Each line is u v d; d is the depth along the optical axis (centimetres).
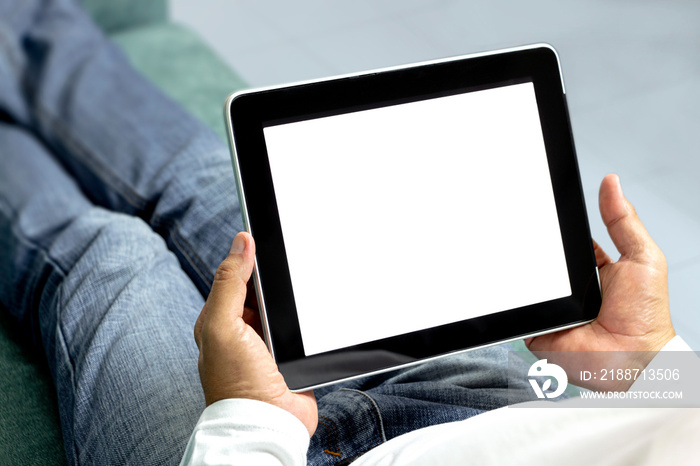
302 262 58
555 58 63
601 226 147
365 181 59
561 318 63
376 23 212
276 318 57
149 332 71
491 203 62
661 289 62
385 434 63
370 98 60
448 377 74
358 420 63
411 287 60
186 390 65
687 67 194
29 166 102
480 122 62
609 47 202
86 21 126
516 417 47
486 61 62
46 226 94
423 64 61
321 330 58
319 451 62
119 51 123
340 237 59
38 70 115
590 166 163
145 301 75
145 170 98
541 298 63
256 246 57
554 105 63
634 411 43
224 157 97
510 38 205
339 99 59
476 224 61
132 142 102
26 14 122
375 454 53
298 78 190
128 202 97
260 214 57
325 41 204
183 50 143
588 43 204
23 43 120
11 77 113
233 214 86
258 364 54
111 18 147
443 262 61
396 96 60
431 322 60
